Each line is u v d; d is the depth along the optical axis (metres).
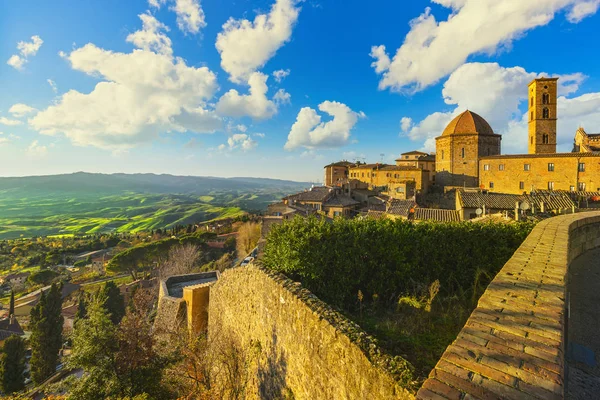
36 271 73.25
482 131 64.81
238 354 11.35
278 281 8.87
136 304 18.02
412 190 60.94
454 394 2.62
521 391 2.53
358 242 10.09
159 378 11.81
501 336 3.23
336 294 9.47
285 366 7.96
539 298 4.02
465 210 27.62
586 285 7.16
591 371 4.47
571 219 10.08
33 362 31.36
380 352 4.89
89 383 11.25
